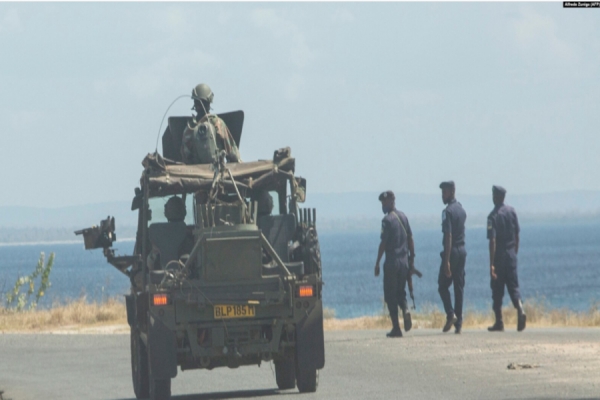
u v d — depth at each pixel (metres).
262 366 58.59
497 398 38.94
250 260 42.72
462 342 61.22
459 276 68.44
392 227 67.44
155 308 42.34
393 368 51.03
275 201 49.69
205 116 52.19
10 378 56.50
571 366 47.56
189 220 48.41
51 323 104.94
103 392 49.25
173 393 47.69
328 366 53.72
